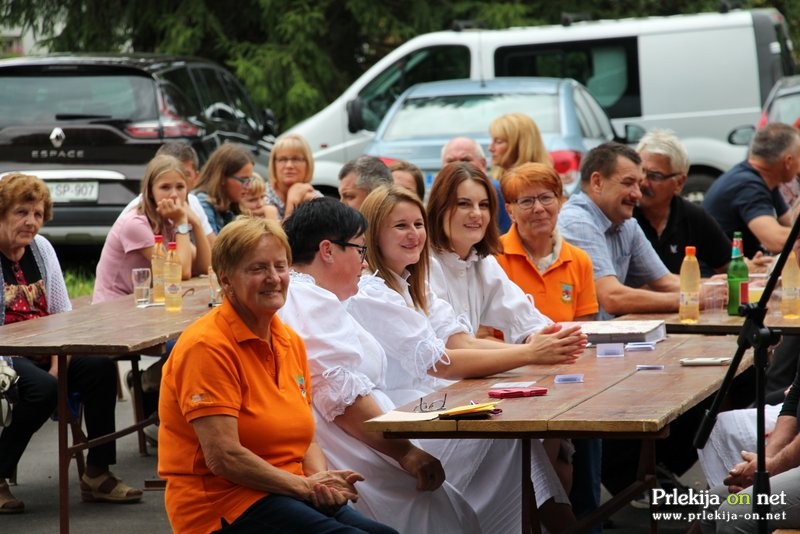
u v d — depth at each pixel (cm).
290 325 721
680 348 855
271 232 653
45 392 967
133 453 1171
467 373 781
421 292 810
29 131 1898
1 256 1026
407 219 797
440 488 747
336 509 657
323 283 746
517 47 2420
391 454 729
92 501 1018
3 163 1903
